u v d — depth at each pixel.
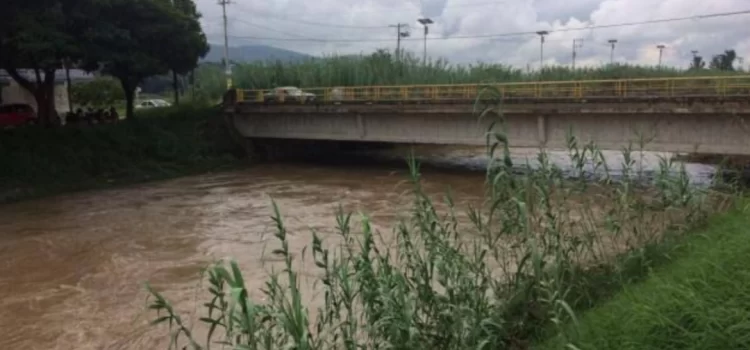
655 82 25.55
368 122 29.88
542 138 24.45
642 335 3.99
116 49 28.69
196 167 30.08
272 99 33.16
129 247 15.42
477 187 23.39
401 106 28.12
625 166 8.74
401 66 40.31
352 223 15.99
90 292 11.89
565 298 5.81
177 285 12.09
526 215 5.50
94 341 9.46
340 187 24.55
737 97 19.73
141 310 10.71
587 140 23.59
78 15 25.77
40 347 9.34
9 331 10.00
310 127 31.88
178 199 22.56
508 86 26.67
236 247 15.02
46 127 27.34
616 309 4.92
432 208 6.11
